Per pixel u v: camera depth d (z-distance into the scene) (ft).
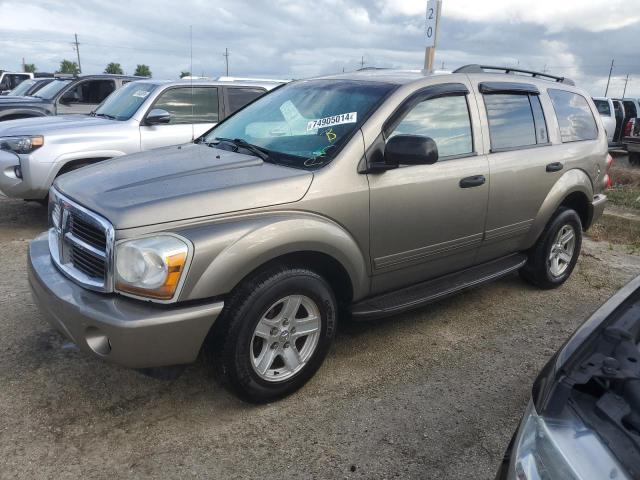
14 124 22.21
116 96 25.48
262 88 26.43
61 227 9.95
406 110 11.66
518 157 14.03
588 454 4.53
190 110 24.14
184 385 10.76
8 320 12.95
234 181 9.77
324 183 10.25
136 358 8.54
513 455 5.36
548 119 15.53
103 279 8.93
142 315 8.43
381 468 8.74
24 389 10.31
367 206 10.78
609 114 52.08
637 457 4.30
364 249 11.02
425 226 11.97
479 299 15.97
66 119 23.40
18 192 20.17
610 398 4.78
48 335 12.30
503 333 13.82
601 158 17.26
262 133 12.38
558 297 16.42
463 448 9.32
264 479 8.40
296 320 10.20
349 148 10.70
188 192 9.25
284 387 10.23
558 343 13.42
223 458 8.81
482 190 13.01
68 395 10.21
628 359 5.14
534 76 16.26
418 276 12.58
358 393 10.78
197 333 8.85
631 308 6.00
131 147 22.07
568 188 15.61
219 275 8.79
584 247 22.35
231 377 9.50
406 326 13.92
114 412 9.82
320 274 10.92
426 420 10.02
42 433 9.16
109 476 8.32
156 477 8.35
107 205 9.00
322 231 10.01
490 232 13.70
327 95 12.42
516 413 10.39
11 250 18.25
